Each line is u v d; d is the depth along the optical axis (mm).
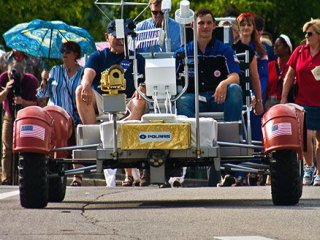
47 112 25422
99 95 28109
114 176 36062
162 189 31484
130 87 27656
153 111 26328
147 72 25719
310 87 34750
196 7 62719
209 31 27406
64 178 27438
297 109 25297
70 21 63781
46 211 24297
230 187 31688
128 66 27750
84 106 27828
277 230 20516
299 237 19625
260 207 24453
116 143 24406
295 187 24891
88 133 25328
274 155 24906
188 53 27469
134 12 63219
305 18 67312
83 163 26297
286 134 24734
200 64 27406
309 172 34625
